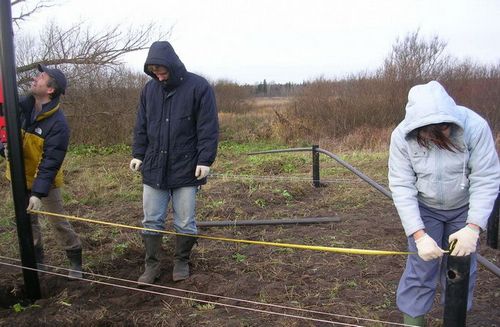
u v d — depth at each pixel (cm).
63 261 443
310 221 558
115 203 687
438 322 314
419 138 242
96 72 1549
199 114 357
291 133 1812
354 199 675
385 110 1802
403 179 252
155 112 362
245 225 549
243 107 2694
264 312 328
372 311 333
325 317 324
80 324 326
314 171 755
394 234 514
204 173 358
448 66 1922
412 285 266
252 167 967
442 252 224
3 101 321
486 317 324
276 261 429
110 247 477
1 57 315
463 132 234
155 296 363
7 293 377
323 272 404
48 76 351
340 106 1816
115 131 1555
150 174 366
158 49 339
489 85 1773
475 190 239
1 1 306
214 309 338
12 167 334
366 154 1160
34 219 400
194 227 384
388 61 1962
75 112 1522
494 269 279
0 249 480
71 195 718
